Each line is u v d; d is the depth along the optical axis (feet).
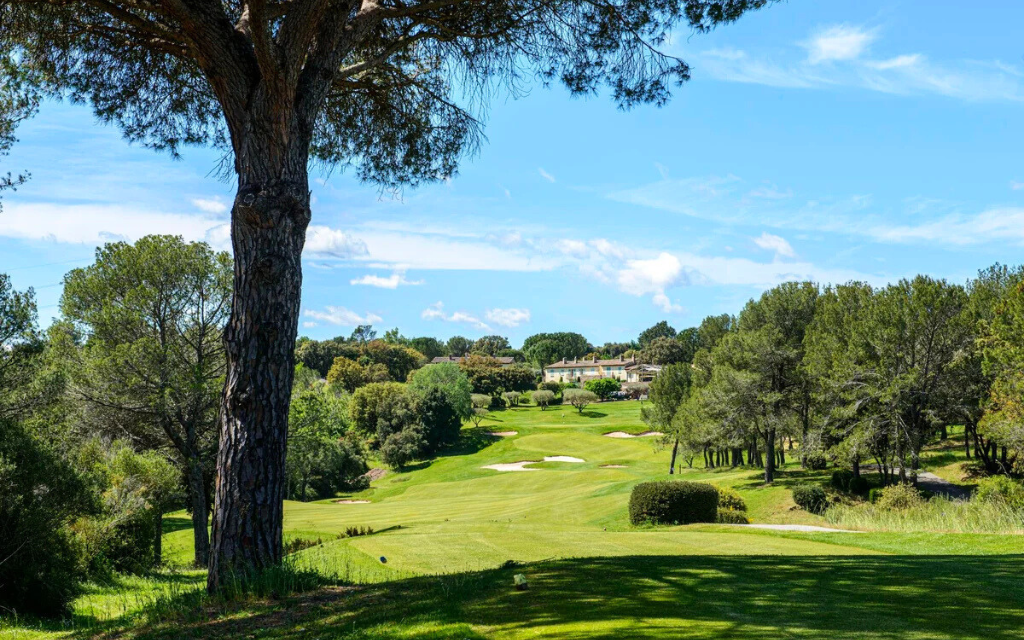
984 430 89.56
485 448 243.19
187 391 67.46
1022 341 81.56
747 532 59.36
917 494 83.87
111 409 67.82
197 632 16.12
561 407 368.68
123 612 26.22
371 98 32.78
